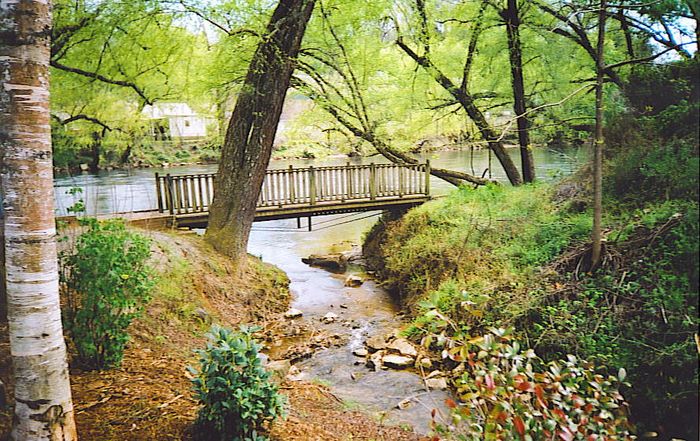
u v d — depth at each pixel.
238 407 3.27
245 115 8.98
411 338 6.95
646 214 5.29
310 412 4.74
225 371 3.35
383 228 12.05
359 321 8.05
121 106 11.12
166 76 10.55
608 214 5.99
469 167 18.50
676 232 3.97
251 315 7.99
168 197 9.93
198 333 6.43
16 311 2.66
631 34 8.07
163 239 8.17
